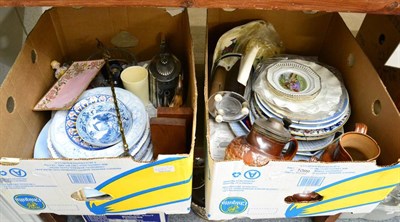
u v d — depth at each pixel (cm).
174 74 82
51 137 73
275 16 91
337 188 68
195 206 97
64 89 81
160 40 94
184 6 54
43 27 81
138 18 88
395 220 103
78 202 72
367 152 70
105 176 64
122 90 82
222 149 76
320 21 92
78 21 87
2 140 67
